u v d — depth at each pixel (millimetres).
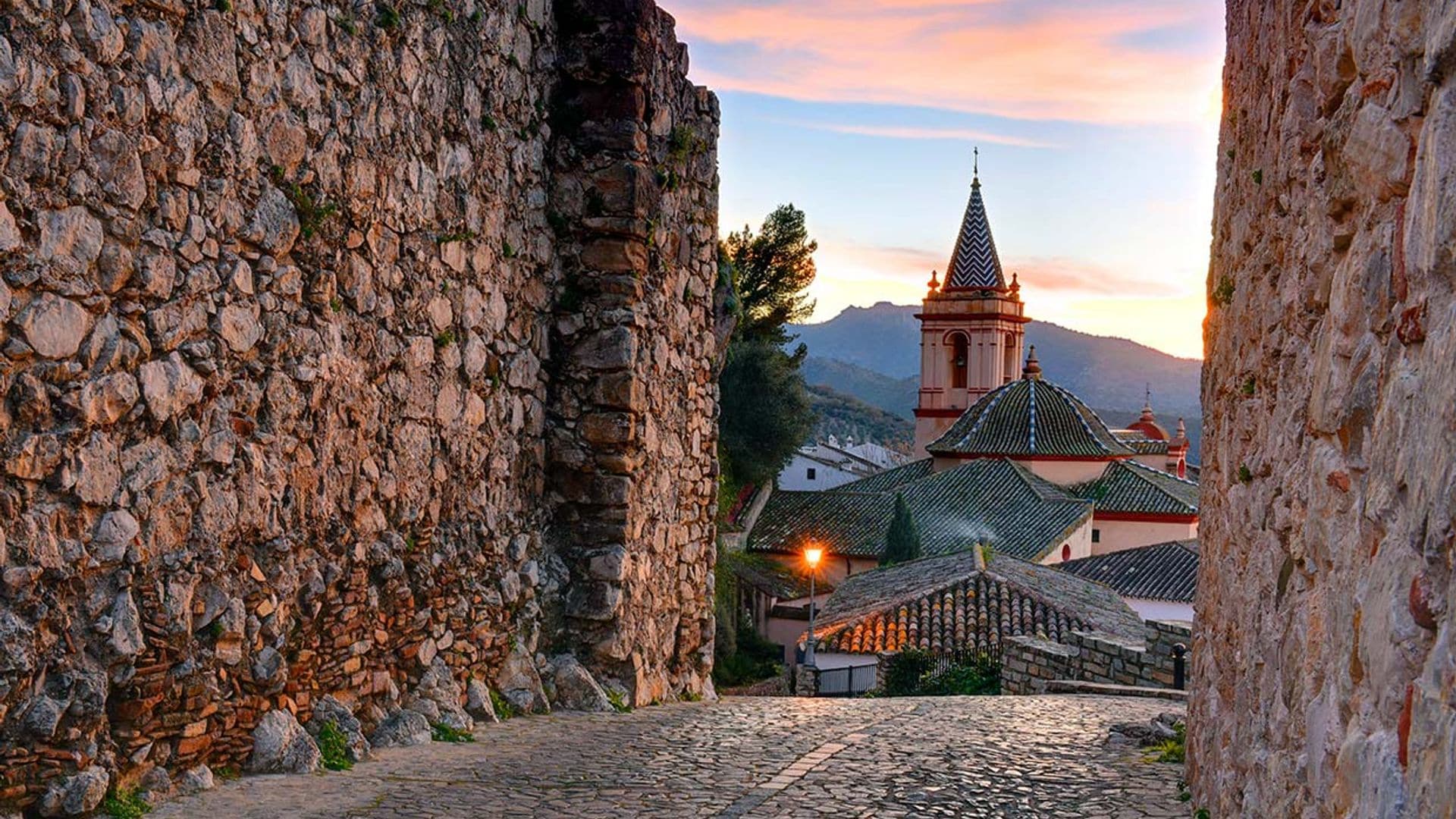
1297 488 4266
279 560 6816
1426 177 2684
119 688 5664
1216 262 7188
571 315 10570
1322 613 3719
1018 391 58156
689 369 12312
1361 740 2986
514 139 9812
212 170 6168
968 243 74438
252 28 6449
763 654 38531
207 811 5754
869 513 48781
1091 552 51031
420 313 8344
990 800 7094
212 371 6191
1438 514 2469
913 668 23562
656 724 9664
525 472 10156
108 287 5512
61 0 5195
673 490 11938
